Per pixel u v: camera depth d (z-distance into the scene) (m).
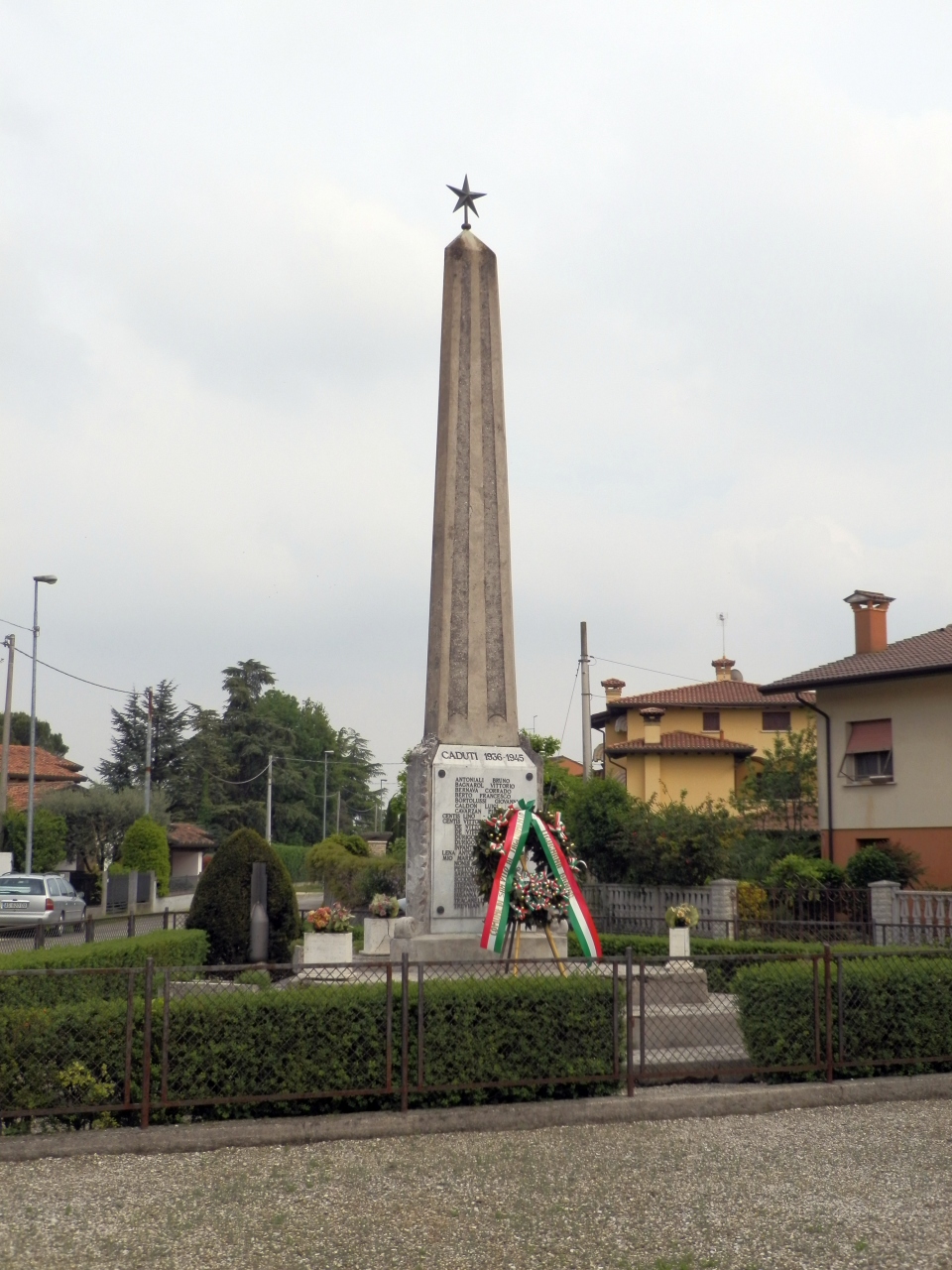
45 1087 9.18
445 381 15.98
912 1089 10.91
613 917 27.41
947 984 11.62
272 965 9.61
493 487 15.85
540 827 13.70
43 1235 7.07
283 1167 8.48
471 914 14.39
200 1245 6.89
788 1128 9.70
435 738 14.91
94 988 10.90
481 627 15.41
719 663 49.66
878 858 25.03
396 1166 8.51
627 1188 7.98
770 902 24.42
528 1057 10.07
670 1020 12.55
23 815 45.34
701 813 29.03
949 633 29.81
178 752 80.94
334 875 36.72
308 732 106.38
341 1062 9.67
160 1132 9.00
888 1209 7.53
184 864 69.25
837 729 29.27
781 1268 6.54
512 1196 7.80
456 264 16.19
